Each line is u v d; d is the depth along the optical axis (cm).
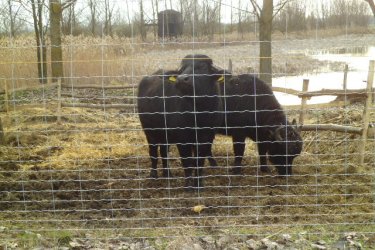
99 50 1346
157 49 1501
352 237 481
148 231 510
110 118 1157
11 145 881
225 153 866
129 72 1178
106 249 461
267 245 460
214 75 623
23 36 1733
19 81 1245
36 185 671
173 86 668
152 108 700
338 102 990
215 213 567
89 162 803
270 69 1066
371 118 892
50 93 1273
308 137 898
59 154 856
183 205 594
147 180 709
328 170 738
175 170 760
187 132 657
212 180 709
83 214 570
